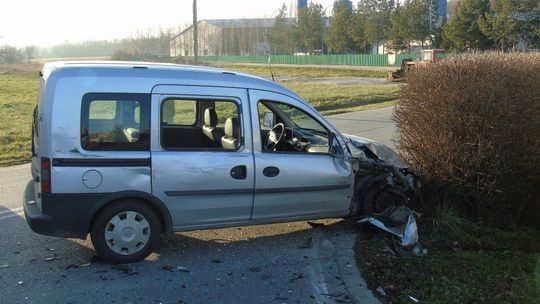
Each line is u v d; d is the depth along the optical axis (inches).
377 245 211.8
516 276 179.3
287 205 215.2
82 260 199.6
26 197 206.5
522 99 230.1
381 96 1034.1
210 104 223.8
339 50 3565.5
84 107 185.6
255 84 209.8
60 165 183.8
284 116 231.1
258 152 208.1
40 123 186.9
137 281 180.7
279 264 197.3
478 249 211.8
